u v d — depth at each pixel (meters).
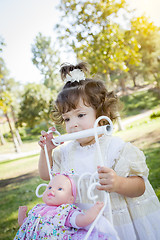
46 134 1.74
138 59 8.85
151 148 7.17
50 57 22.78
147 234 1.54
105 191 1.32
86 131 1.39
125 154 1.58
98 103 1.72
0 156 18.80
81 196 1.61
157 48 20.39
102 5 7.92
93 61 8.77
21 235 1.46
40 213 1.42
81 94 1.65
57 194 1.44
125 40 8.44
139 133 10.61
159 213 1.68
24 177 8.28
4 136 30.81
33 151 18.31
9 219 4.23
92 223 1.30
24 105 19.83
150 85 31.81
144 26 8.33
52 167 1.84
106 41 8.23
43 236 1.35
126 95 27.47
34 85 19.92
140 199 1.62
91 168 1.61
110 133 1.32
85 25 8.08
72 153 1.75
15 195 5.86
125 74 24.50
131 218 1.58
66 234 1.33
